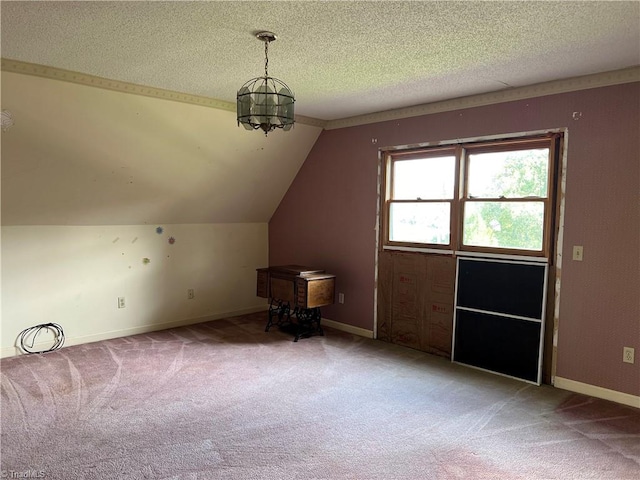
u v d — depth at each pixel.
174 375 3.71
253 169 5.02
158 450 2.58
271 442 2.69
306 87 3.67
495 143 3.80
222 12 2.29
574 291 3.44
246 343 4.59
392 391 3.44
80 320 4.52
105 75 3.39
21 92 3.21
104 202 4.38
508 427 2.89
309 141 5.13
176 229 5.16
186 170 4.56
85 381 3.55
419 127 4.29
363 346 4.52
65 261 4.39
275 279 4.95
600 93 3.24
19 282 4.14
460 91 3.79
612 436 2.79
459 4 2.17
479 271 3.93
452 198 4.14
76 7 2.24
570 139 3.39
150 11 2.29
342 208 5.01
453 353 4.11
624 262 3.20
